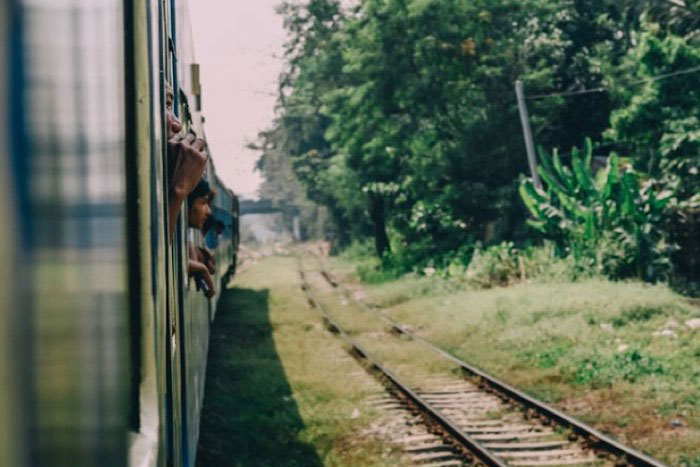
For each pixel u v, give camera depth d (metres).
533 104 24.86
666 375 9.80
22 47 0.55
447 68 24.86
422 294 21.78
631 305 13.61
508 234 25.73
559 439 7.97
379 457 7.79
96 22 0.69
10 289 0.52
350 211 41.03
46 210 0.56
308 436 8.76
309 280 33.53
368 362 12.76
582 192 18.45
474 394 10.29
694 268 16.50
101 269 0.65
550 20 27.36
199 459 7.95
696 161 17.11
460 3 24.72
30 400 0.53
